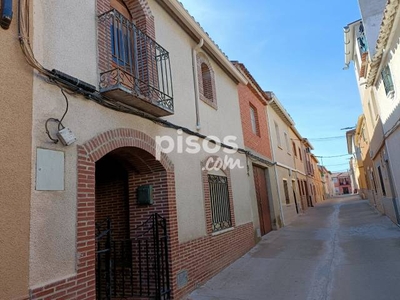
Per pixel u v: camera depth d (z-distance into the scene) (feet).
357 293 16.12
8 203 9.41
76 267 11.36
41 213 10.41
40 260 10.13
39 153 10.68
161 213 17.89
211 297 17.29
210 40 26.11
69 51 12.80
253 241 31.37
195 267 19.35
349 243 28.81
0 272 8.93
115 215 19.83
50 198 10.82
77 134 12.37
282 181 50.72
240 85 36.63
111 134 14.12
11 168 9.67
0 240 9.05
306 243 30.73
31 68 10.88
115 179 20.33
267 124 47.73
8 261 9.17
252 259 25.80
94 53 14.16
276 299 16.31
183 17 22.49
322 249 27.43
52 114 11.41
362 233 33.50
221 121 28.58
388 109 30.35
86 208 12.18
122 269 17.83
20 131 10.13
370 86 36.32
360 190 108.06
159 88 18.56
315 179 113.70
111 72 14.87
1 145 9.50
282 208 46.19
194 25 23.53
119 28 17.07
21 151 10.05
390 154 33.27
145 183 18.61
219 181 26.13
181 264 17.95
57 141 11.41
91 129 13.12
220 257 23.09
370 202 68.49
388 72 27.35
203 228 21.50
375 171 49.73
